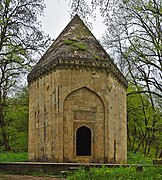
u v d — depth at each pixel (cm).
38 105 2950
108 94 2723
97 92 2702
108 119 2689
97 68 2722
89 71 2708
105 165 2152
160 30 2809
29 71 3020
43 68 2861
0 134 4884
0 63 2589
